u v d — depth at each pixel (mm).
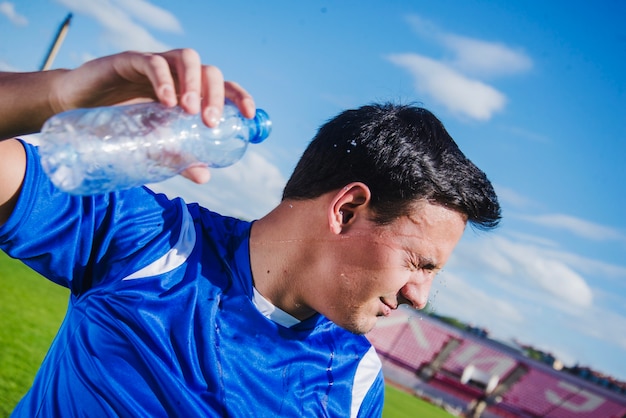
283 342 1592
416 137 1518
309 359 1638
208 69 1144
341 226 1522
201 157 1313
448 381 23844
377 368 1806
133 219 1510
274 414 1562
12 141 1326
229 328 1543
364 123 1548
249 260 1591
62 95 1175
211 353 1505
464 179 1510
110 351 1454
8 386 4988
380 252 1485
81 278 1514
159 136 1254
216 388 1498
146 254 1508
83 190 1228
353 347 1759
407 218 1485
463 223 1541
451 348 24469
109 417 1413
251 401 1535
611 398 23297
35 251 1396
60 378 1493
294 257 1554
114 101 1220
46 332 6828
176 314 1500
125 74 1149
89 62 1167
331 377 1684
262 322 1563
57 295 8961
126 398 1422
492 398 23562
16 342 6129
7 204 1325
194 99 1092
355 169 1514
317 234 1538
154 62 1098
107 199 1475
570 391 23594
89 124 1180
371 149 1503
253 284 1582
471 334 24734
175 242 1551
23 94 1182
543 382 23828
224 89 1183
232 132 1319
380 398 1836
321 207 1545
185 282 1527
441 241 1510
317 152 1585
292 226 1567
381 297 1531
